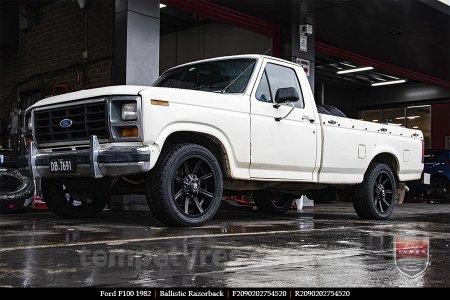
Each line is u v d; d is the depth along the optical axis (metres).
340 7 10.03
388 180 6.81
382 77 18.95
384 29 11.59
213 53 12.51
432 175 13.34
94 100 4.48
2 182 6.54
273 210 7.49
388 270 2.80
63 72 9.80
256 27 10.64
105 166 4.36
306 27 10.80
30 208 6.76
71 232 4.18
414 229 5.14
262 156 5.24
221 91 5.36
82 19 9.43
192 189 4.64
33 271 2.54
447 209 9.57
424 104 20.08
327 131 5.96
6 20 10.90
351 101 21.50
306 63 11.02
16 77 10.93
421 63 15.14
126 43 7.79
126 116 4.35
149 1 8.08
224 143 4.91
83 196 5.39
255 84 5.32
